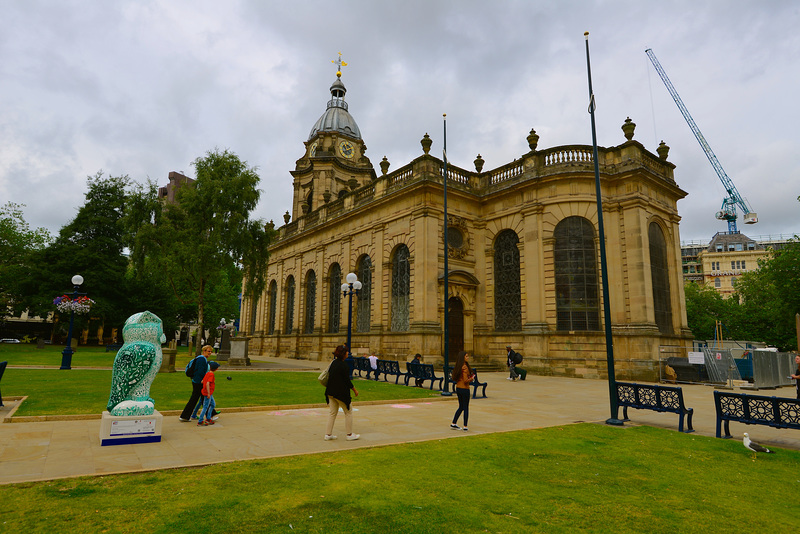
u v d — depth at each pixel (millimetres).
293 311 45375
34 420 9664
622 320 26281
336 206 40250
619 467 7117
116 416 7902
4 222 45062
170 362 21578
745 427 11383
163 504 4949
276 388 16344
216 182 29562
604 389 19688
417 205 30172
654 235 28672
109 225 51844
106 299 49000
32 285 46656
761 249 113500
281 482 5809
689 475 6785
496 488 5863
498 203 31188
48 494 5168
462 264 30828
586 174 27547
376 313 32594
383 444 8258
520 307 29156
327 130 50594
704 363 23938
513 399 16000
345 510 4906
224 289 65250
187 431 9211
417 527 4508
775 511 5328
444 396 16062
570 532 4562
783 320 39500
